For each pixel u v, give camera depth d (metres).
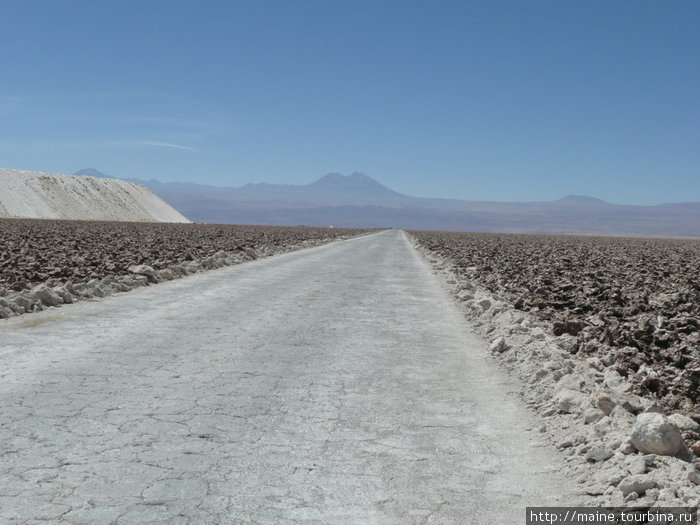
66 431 5.15
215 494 4.10
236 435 5.21
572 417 5.69
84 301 12.43
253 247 33.66
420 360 8.29
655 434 4.62
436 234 101.94
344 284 17.61
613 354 8.45
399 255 34.41
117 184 163.88
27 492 4.04
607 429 5.17
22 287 12.67
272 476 4.42
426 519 3.87
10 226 51.66
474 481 4.46
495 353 8.73
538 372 7.16
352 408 6.07
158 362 7.61
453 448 5.10
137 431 5.21
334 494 4.18
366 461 4.77
